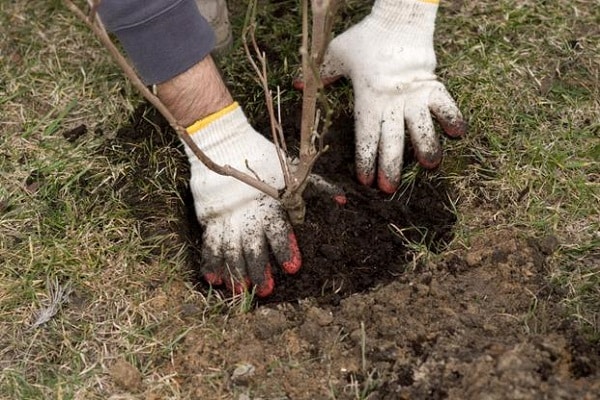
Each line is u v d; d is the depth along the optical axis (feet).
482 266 4.69
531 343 4.27
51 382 4.44
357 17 5.75
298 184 4.45
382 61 4.88
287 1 5.90
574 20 5.69
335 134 5.24
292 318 4.58
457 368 4.23
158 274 4.79
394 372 4.31
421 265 4.75
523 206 4.92
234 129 4.66
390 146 4.88
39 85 5.60
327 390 4.31
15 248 4.91
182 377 4.42
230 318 4.61
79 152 5.27
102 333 4.60
